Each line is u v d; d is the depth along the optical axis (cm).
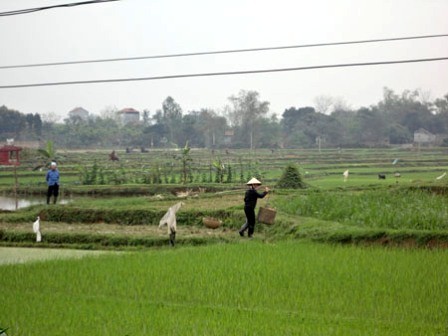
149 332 2291
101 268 3344
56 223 5538
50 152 9369
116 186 9044
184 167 9150
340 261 3369
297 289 2830
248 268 3247
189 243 4434
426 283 2862
